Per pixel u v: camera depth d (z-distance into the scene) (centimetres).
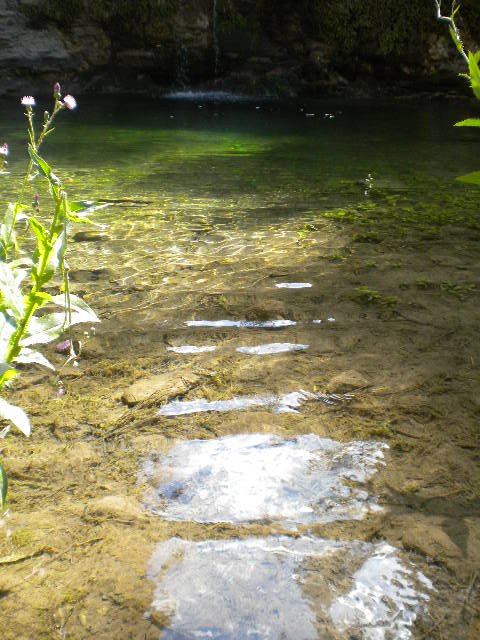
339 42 1187
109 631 153
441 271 367
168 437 223
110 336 292
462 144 766
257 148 750
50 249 178
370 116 1004
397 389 250
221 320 309
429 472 205
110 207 496
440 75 1170
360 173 614
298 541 179
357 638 151
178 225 453
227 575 168
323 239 424
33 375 260
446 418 232
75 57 1252
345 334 294
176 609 158
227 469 207
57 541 178
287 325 304
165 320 308
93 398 245
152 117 991
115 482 201
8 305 175
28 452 214
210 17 1227
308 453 215
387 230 441
